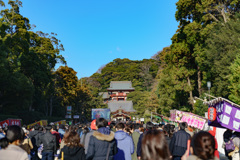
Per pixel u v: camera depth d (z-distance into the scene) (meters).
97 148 4.37
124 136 5.60
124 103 93.62
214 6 24.86
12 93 26.58
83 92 56.81
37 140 7.95
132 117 73.44
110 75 115.94
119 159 5.44
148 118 50.69
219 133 13.94
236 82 15.95
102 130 4.54
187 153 4.63
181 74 30.56
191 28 27.45
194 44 29.14
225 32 20.17
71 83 49.75
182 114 14.30
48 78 39.44
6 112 30.52
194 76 32.62
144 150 2.13
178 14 31.03
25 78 28.41
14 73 27.67
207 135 2.52
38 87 41.78
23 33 33.62
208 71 24.86
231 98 15.98
